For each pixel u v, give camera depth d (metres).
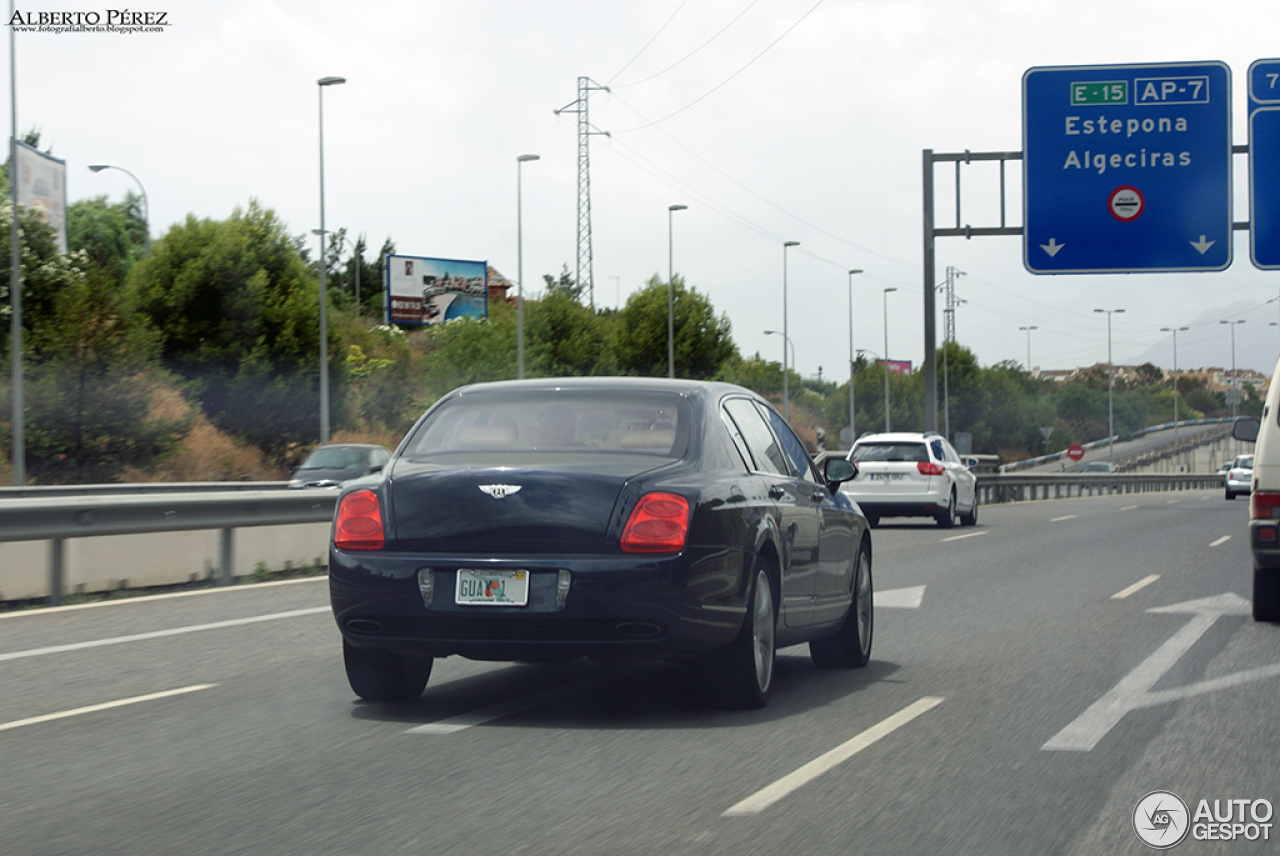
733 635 7.32
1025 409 131.50
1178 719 7.46
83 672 9.01
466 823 5.24
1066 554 19.81
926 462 26.80
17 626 11.23
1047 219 28.16
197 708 7.73
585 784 5.89
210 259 47.22
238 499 14.87
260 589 14.14
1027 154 28.19
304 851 4.86
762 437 8.47
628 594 6.82
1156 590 14.71
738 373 90.88
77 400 38.19
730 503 7.31
